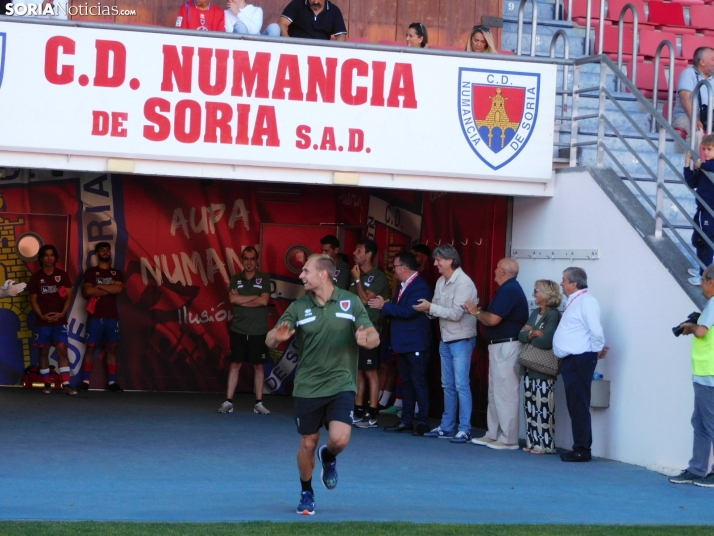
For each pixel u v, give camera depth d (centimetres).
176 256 1734
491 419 1253
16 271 1667
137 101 1141
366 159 1204
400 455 1153
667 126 1130
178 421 1376
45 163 1129
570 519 806
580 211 1236
